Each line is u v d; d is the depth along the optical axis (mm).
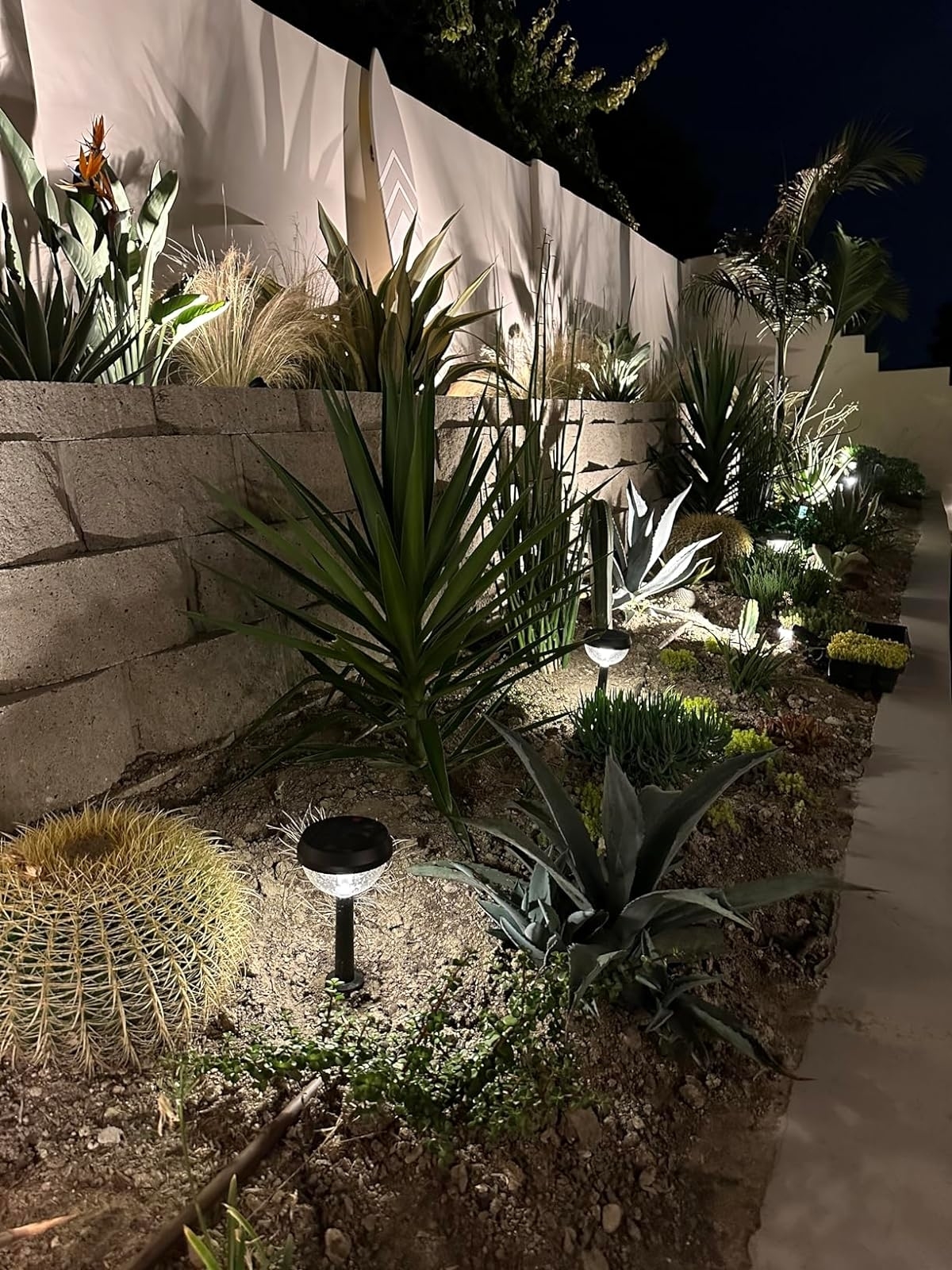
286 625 3223
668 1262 1701
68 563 2367
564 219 7750
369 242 4965
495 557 3941
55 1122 1678
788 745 3693
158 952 1739
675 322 11047
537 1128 1873
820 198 9820
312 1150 1736
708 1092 2092
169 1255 1490
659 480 7781
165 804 2592
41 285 3178
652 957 2139
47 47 3279
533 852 2137
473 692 2980
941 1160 1919
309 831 2041
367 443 3689
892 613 6094
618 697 3510
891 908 2803
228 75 4102
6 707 2191
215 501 2893
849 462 9484
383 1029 2033
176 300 2957
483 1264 1627
